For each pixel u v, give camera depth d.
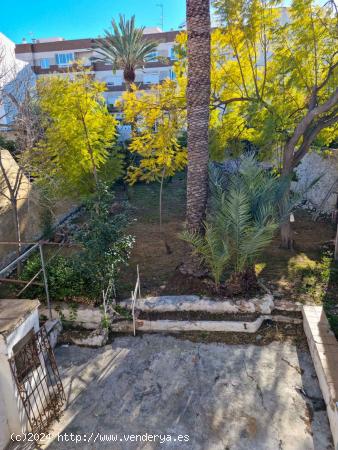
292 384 4.57
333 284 6.79
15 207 7.46
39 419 4.04
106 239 6.02
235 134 10.26
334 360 4.53
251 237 5.62
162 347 5.46
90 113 10.02
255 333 5.67
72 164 9.95
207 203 7.15
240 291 6.29
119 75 31.84
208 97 6.50
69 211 12.75
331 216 11.12
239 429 3.93
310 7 7.54
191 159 6.66
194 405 4.30
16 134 8.96
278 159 9.91
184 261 7.18
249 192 6.20
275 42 8.48
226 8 7.98
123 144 15.38
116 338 5.75
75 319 6.00
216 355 5.21
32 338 4.01
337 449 3.53
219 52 8.97
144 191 16.64
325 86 8.46
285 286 6.79
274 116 8.38
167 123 8.65
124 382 4.74
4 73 9.27
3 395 3.67
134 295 6.02
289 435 3.82
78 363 5.17
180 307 6.12
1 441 3.68
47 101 9.29
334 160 11.01
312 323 5.38
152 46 21.22
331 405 3.90
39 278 6.36
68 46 31.56
